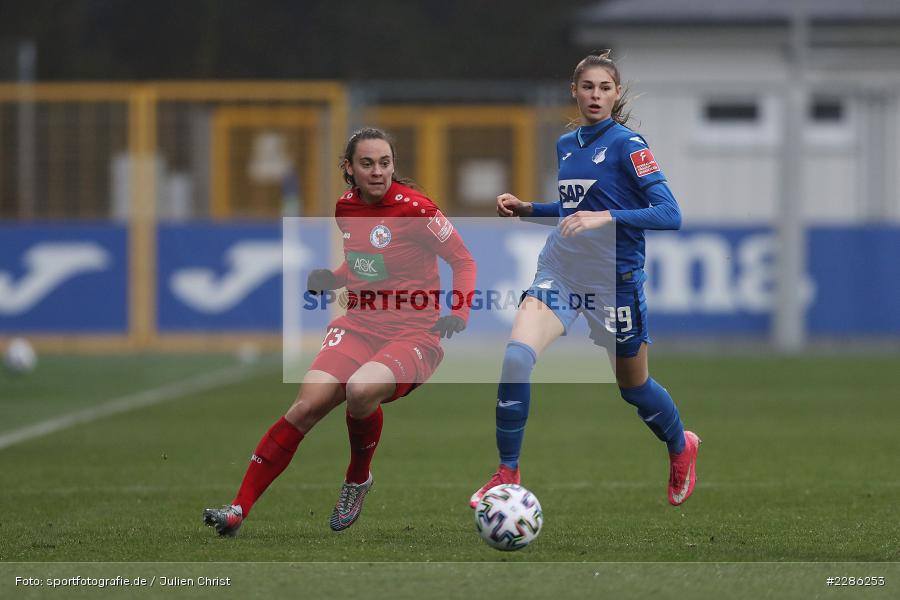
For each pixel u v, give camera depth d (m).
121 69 114.69
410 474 32.44
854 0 83.50
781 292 66.19
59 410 46.09
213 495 29.41
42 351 67.69
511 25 119.38
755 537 23.73
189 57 116.31
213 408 46.53
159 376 57.38
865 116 69.69
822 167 72.31
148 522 25.75
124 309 67.62
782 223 65.81
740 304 66.69
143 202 68.31
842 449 36.50
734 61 82.75
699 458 34.94
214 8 116.88
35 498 29.00
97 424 42.44
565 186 23.86
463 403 49.06
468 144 70.25
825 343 67.50
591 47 83.75
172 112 69.44
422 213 23.03
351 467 23.92
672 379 55.78
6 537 23.95
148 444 38.00
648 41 83.06
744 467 33.34
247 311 67.50
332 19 117.12
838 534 24.03
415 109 70.12
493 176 70.19
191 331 67.50
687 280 66.75
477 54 117.62
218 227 67.44
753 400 48.41
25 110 69.62
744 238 66.69
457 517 26.23
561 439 38.91
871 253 66.75
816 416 43.88
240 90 69.12
